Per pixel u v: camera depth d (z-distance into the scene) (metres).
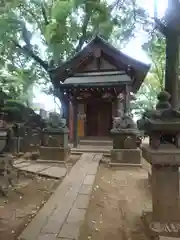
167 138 3.43
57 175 6.64
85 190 5.20
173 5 3.63
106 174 7.31
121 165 8.12
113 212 4.29
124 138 8.41
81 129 12.97
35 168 7.51
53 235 3.06
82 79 11.78
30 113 11.56
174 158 3.22
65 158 8.62
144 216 3.78
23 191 5.30
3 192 5.02
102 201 4.89
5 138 5.89
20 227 3.53
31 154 9.73
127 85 11.28
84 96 12.74
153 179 3.47
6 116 10.59
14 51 13.96
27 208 4.34
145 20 5.36
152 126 3.24
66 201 4.48
